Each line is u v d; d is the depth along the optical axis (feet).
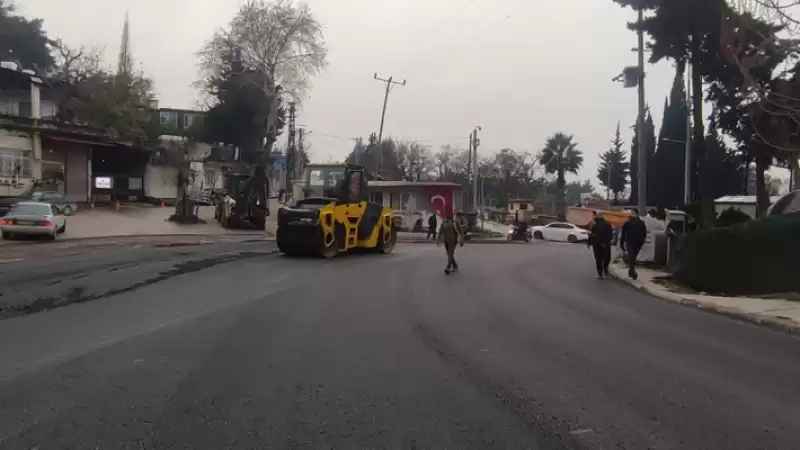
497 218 271.49
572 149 262.88
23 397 20.02
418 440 16.89
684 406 20.29
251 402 19.90
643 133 88.07
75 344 27.48
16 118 132.46
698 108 91.66
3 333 29.48
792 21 49.80
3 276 48.96
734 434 17.76
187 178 139.74
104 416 18.37
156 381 22.04
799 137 64.54
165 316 34.60
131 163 174.40
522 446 16.57
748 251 49.29
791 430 18.16
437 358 26.27
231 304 39.14
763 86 57.82
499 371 24.29
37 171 135.33
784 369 25.77
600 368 25.08
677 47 88.53
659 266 70.28
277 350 27.12
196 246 87.45
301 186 87.45
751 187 285.64
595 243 63.16
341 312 37.32
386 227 88.53
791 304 42.75
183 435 16.98
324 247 73.87
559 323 35.45
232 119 227.20
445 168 345.31
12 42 210.59
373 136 230.07
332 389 21.47
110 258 64.75
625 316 38.99
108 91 180.04
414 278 56.90
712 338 32.58
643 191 87.71
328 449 16.19
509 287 52.08
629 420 18.80
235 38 206.49
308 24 206.49
